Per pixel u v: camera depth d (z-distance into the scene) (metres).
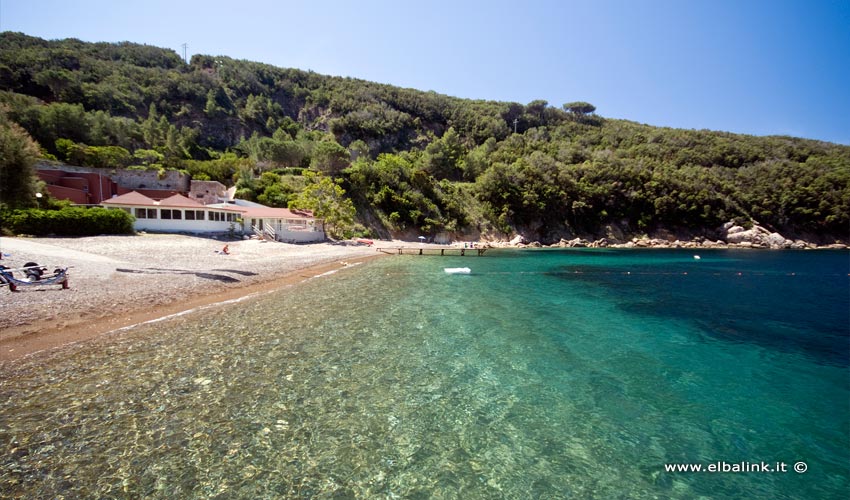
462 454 7.47
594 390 10.66
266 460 6.92
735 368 12.77
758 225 89.56
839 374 12.38
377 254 45.91
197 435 7.55
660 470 7.28
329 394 9.62
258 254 35.50
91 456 6.76
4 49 107.56
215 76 155.50
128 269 22.42
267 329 14.70
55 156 61.91
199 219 45.97
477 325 16.61
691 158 109.81
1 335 12.01
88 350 11.70
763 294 27.48
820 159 105.38
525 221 84.06
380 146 132.62
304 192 55.22
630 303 23.06
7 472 6.24
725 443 8.27
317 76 176.12
